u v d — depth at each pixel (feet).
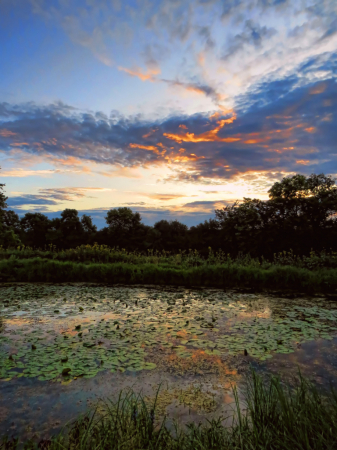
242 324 18.47
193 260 44.06
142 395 10.09
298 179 96.22
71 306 22.76
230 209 111.96
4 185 89.40
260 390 8.60
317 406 7.80
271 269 36.40
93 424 8.32
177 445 7.11
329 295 28.89
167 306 23.12
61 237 143.43
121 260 44.88
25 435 8.07
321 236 90.84
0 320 18.86
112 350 13.93
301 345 14.98
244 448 7.00
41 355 13.26
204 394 10.21
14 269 36.45
